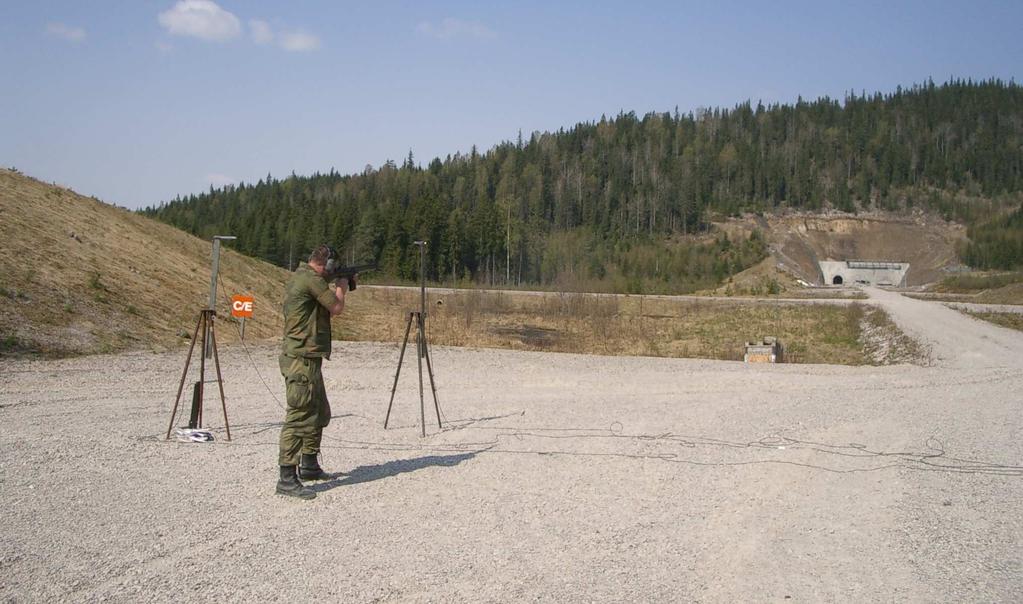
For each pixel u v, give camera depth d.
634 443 9.93
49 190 29.27
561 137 152.75
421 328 10.57
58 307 19.62
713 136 157.50
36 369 15.22
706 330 40.84
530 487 7.46
